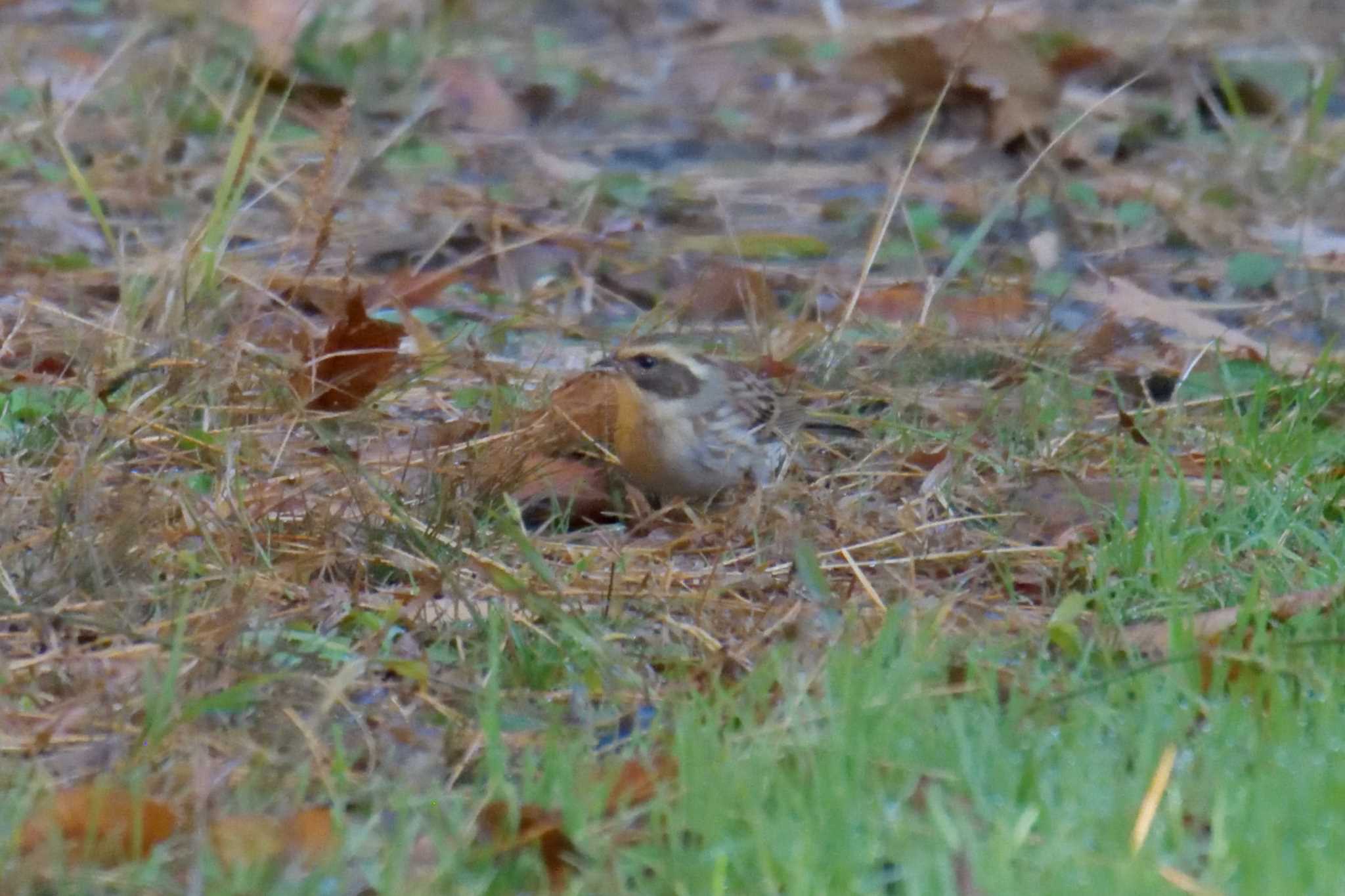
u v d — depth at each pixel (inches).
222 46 797.2
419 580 394.9
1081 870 264.4
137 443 439.5
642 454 457.7
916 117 799.7
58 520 380.8
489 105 798.5
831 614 363.9
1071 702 321.1
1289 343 576.1
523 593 352.5
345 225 641.0
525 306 566.9
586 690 339.3
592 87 853.2
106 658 343.6
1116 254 663.8
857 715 305.4
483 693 328.5
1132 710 321.1
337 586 387.5
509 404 477.4
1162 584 387.5
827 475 470.6
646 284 609.3
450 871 269.6
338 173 687.7
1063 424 497.4
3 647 352.5
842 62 885.8
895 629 344.5
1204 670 335.9
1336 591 368.2
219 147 701.3
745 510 434.9
